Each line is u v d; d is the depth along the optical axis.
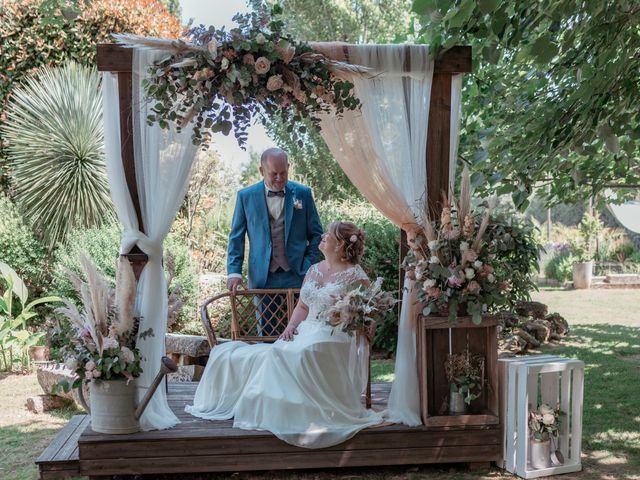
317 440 3.70
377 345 7.71
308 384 3.81
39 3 9.03
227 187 10.45
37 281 8.46
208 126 3.59
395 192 3.90
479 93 5.31
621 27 3.40
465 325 3.83
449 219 3.77
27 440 4.57
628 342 7.91
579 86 3.91
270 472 3.88
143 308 3.79
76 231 7.94
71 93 8.68
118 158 3.77
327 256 4.15
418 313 3.92
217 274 8.29
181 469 3.66
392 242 7.60
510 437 3.83
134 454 3.63
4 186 9.21
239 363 4.05
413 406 3.91
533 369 3.76
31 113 8.75
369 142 3.86
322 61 3.65
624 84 3.66
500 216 4.00
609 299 12.09
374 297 3.85
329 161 12.44
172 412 4.06
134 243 3.78
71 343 3.78
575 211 20.03
